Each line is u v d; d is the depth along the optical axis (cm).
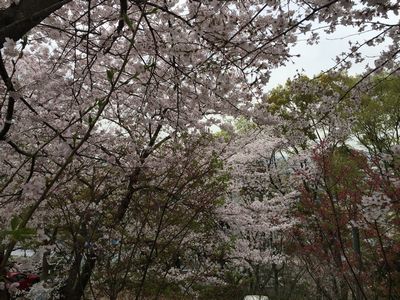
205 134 675
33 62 614
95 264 574
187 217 630
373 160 645
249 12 405
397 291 697
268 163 1302
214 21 369
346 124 581
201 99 506
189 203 595
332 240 805
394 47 401
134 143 595
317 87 445
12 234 92
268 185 1255
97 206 489
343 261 829
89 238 464
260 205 1035
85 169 537
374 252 746
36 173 479
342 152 985
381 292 744
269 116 524
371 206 402
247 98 501
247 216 947
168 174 607
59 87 492
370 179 702
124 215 613
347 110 473
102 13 539
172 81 502
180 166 716
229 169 1036
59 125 525
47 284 471
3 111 490
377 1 327
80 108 459
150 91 521
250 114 521
